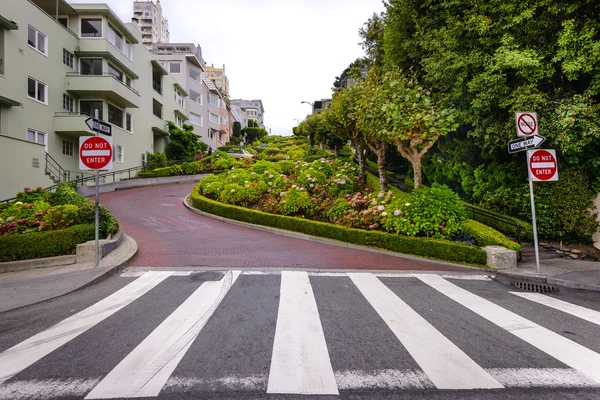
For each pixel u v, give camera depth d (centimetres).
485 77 916
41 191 1232
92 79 2131
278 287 588
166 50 5903
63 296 551
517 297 563
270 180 1638
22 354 346
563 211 932
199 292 557
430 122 972
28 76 1795
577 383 295
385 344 369
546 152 730
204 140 4356
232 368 314
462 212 916
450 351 354
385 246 930
